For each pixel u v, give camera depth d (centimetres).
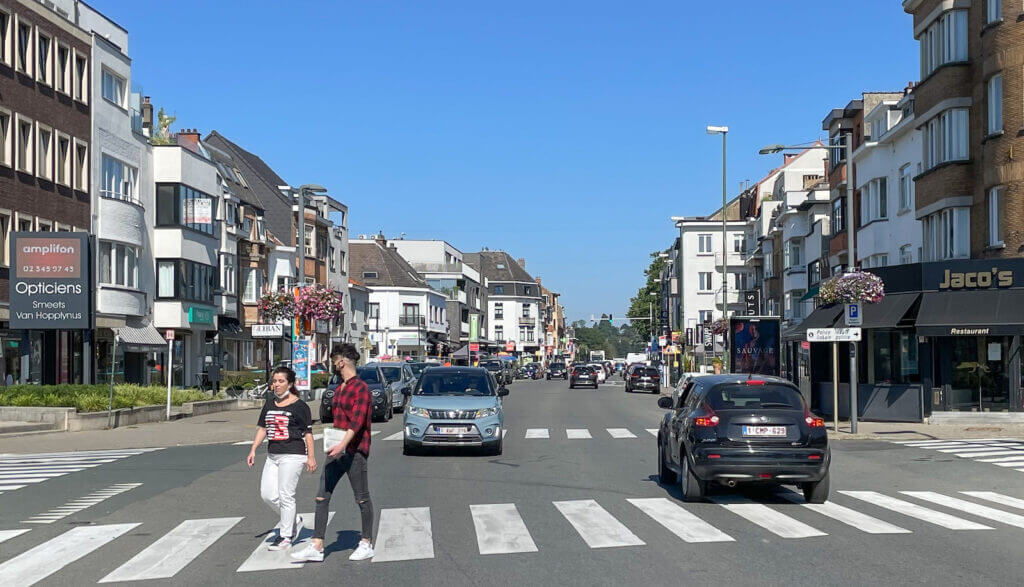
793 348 5259
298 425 955
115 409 2711
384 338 9025
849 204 2658
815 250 5009
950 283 2819
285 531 948
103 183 3938
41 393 2650
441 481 1500
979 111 2952
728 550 929
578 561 879
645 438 2388
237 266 5256
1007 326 2675
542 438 2384
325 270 7012
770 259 6250
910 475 1598
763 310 6450
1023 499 1314
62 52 3688
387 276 9175
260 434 968
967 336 2808
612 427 2780
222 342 5131
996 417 2772
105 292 3847
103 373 3934
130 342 3459
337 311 3466
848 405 2978
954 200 3011
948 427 2648
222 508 1243
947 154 3064
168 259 4372
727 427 1218
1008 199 2781
